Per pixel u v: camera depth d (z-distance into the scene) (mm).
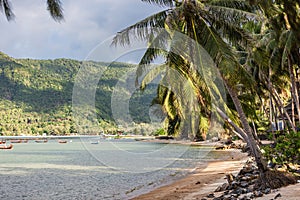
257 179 7352
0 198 10555
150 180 11508
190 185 10055
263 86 19594
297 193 5660
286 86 21344
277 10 12398
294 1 12023
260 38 15977
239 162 15906
